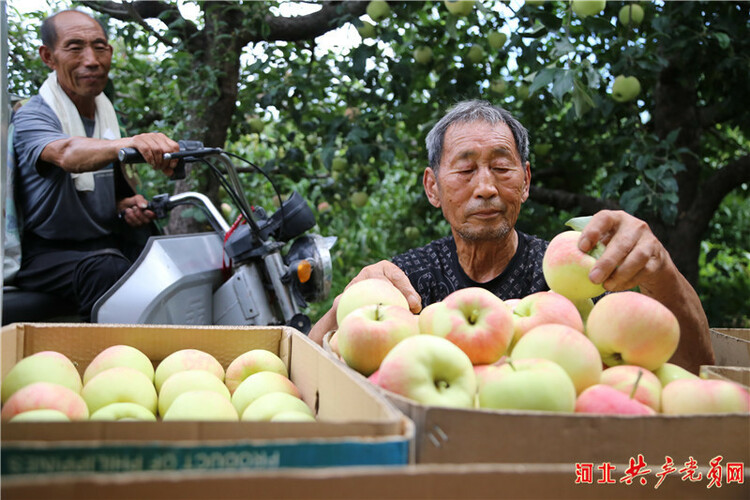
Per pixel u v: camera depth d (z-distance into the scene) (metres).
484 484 0.84
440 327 1.25
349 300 1.46
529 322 1.30
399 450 0.87
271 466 0.83
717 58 3.83
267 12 3.94
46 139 2.78
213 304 2.62
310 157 4.81
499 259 2.28
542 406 1.01
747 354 1.65
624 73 3.62
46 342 1.54
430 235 5.07
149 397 1.38
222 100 4.07
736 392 1.10
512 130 2.17
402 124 5.17
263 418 1.27
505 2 3.58
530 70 3.75
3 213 1.32
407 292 1.75
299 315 2.49
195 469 0.81
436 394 1.08
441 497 0.83
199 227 4.06
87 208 2.96
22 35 3.94
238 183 2.69
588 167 4.79
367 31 3.76
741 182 4.25
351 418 1.09
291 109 4.10
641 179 3.64
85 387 1.36
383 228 5.64
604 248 1.47
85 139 2.72
